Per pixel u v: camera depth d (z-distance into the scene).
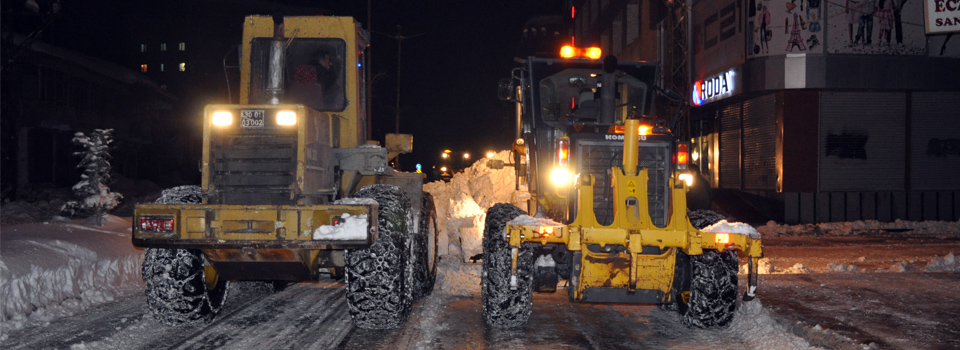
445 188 15.95
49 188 33.75
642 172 6.39
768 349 5.98
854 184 23.98
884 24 22.84
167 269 6.39
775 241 16.88
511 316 6.56
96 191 12.41
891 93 24.06
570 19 57.53
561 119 9.16
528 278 6.49
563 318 7.36
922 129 24.11
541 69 9.23
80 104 39.56
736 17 25.84
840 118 23.95
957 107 24.12
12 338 6.18
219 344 6.05
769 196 25.27
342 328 6.70
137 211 5.94
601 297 6.56
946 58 23.00
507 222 6.38
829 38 22.83
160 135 52.12
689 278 6.87
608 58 7.86
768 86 23.45
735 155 28.73
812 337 6.43
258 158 6.27
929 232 19.36
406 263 6.55
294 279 6.73
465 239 11.23
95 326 6.70
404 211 6.64
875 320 6.91
